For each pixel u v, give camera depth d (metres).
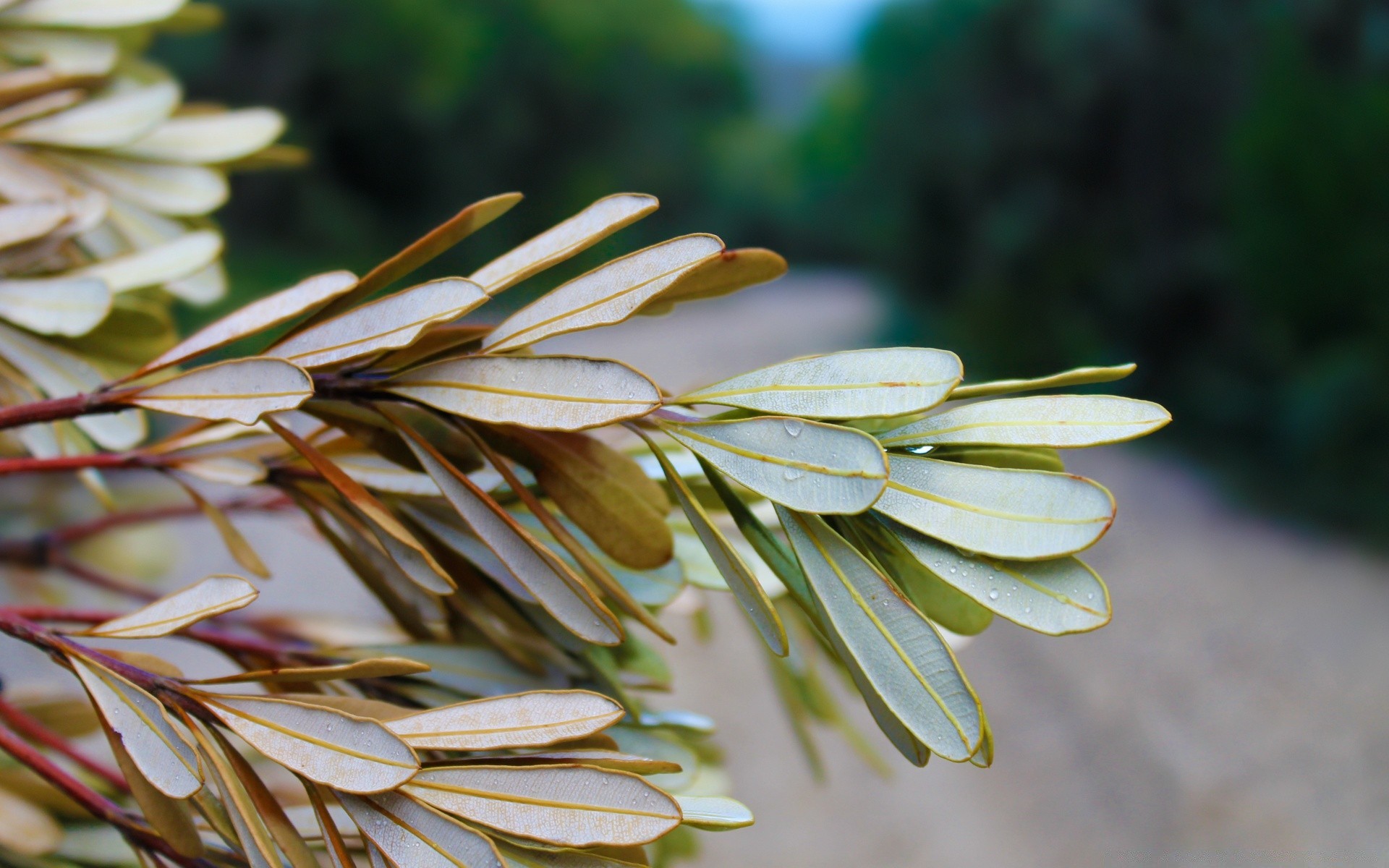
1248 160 5.39
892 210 8.95
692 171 16.75
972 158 8.03
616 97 14.53
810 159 16.61
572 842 0.46
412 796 0.47
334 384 0.50
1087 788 2.78
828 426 0.46
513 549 0.49
